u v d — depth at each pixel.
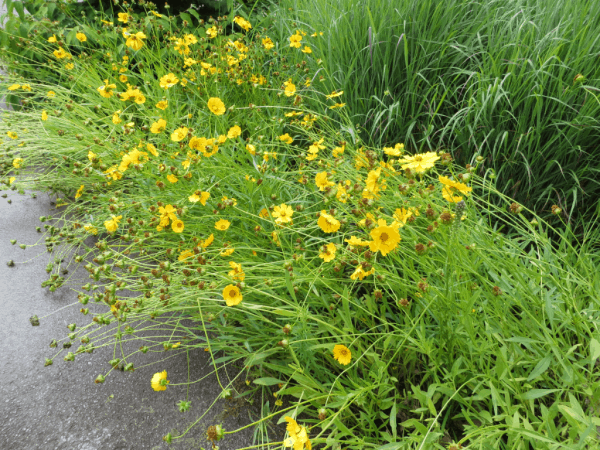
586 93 1.22
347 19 1.59
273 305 1.03
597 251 1.17
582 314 0.87
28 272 1.35
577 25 1.35
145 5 1.81
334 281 1.03
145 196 1.28
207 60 1.73
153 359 1.11
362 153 1.22
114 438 0.95
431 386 0.78
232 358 0.98
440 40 1.49
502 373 0.78
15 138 1.57
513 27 1.47
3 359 1.10
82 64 1.84
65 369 1.09
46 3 2.08
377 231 0.79
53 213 1.59
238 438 0.94
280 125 1.55
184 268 0.96
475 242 0.95
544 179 1.33
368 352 0.94
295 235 1.20
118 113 1.40
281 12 2.14
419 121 1.52
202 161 1.26
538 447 0.72
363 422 0.85
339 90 1.61
